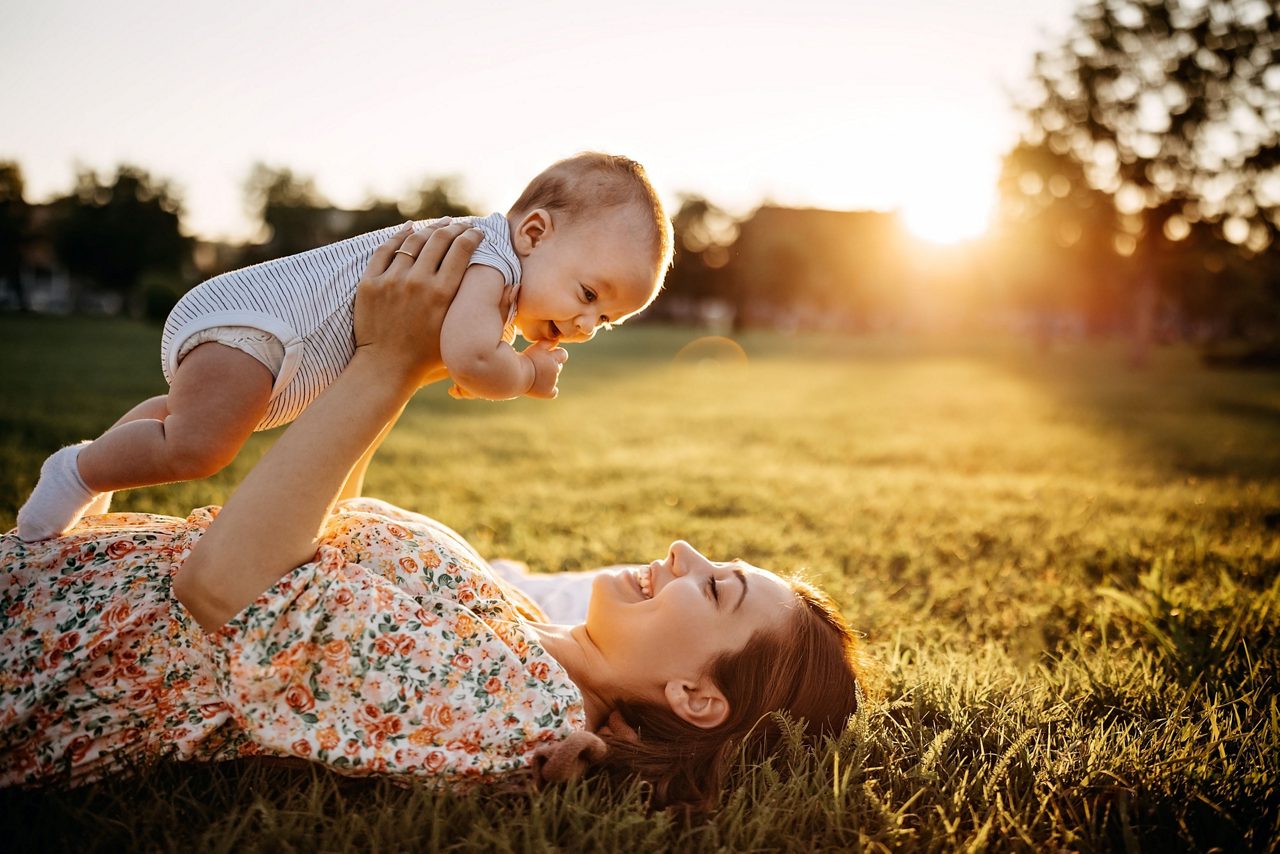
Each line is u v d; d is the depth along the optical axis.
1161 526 5.63
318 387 2.15
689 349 37.53
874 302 71.94
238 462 6.95
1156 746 2.40
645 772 2.13
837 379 22.78
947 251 72.62
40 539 1.98
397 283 1.93
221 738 2.01
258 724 1.86
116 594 1.92
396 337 1.94
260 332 2.01
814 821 2.01
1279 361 31.00
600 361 27.98
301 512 1.84
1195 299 37.91
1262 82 28.91
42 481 1.98
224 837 1.73
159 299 32.75
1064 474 8.56
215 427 1.98
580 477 7.47
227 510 1.82
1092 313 60.25
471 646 2.02
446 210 54.66
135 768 1.93
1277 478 8.30
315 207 54.66
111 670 1.91
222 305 2.04
